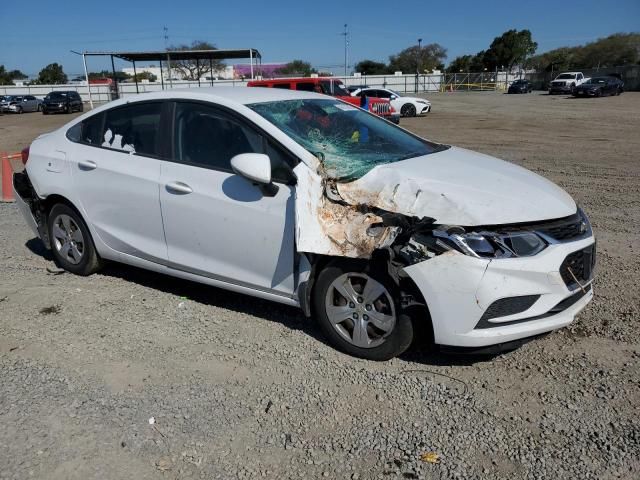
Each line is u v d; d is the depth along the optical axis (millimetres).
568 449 2730
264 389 3258
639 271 4965
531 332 3174
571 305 3336
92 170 4531
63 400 3154
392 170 3545
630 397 3123
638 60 71125
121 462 2672
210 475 2596
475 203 3201
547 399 3129
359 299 3461
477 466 2631
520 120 22281
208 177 3877
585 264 3367
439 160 3953
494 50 88375
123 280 4914
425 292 3135
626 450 2711
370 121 4574
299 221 3285
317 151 3656
